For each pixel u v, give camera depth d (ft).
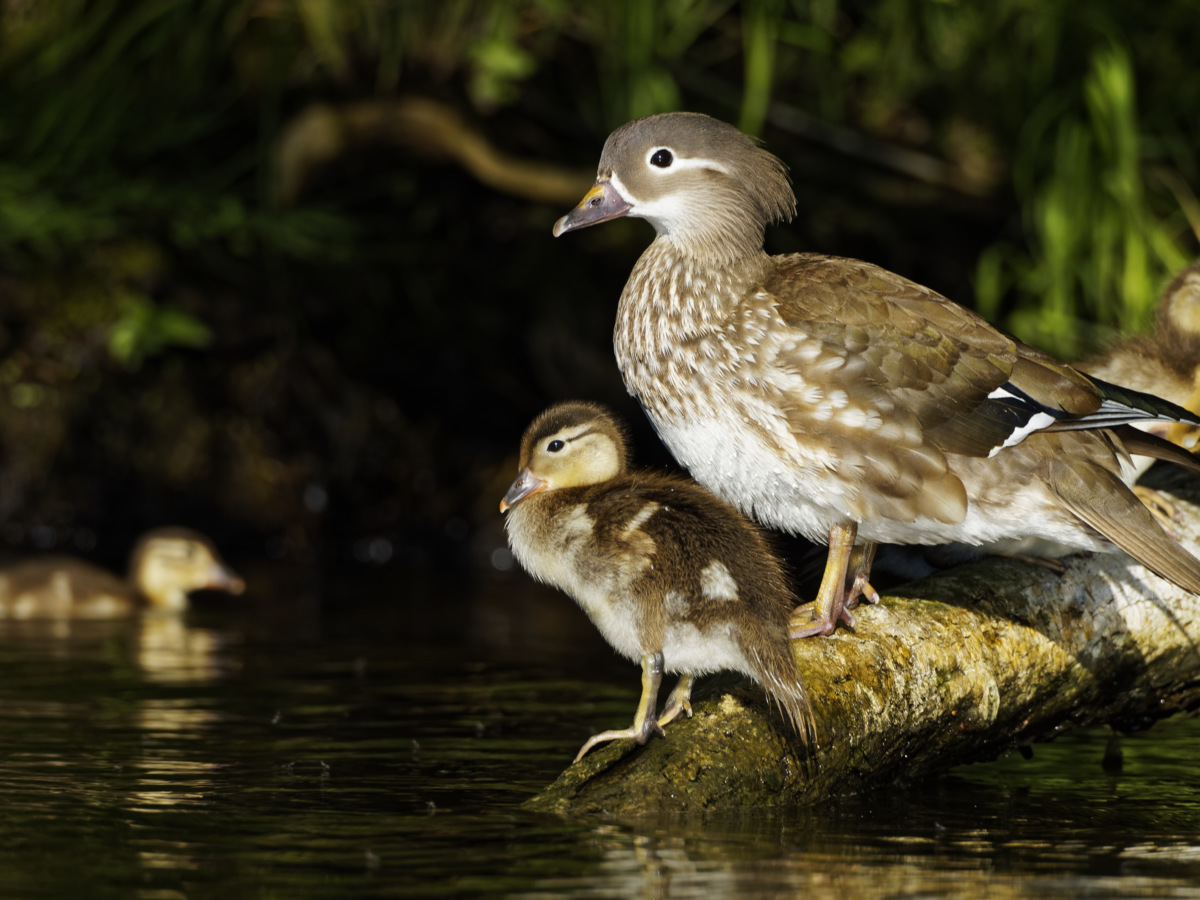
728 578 23.86
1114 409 25.91
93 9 61.57
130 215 61.46
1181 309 31.12
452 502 65.87
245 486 63.21
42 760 26.20
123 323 59.88
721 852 20.70
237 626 44.96
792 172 62.23
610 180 28.25
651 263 27.99
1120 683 28.76
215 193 61.26
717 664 24.07
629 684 35.50
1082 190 53.83
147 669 36.70
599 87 63.10
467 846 20.71
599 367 64.85
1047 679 27.55
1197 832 22.62
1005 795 25.50
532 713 31.60
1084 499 25.48
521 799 23.63
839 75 61.57
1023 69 58.03
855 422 25.66
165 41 59.93
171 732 28.91
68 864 19.74
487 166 61.00
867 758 25.00
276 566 59.93
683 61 63.10
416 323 66.28
